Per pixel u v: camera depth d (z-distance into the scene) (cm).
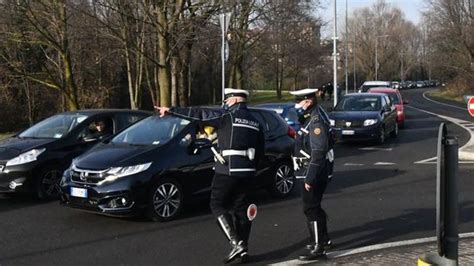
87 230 753
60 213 859
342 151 1680
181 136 834
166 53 1956
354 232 738
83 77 3055
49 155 959
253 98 5650
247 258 613
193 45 2469
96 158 793
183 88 2478
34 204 929
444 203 409
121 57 2561
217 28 2186
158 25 1908
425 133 2208
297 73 6075
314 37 4562
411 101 5650
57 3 2000
